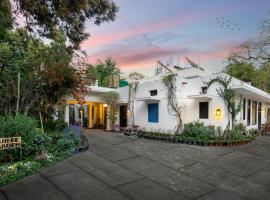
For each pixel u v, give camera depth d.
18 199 4.88
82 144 9.52
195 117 14.07
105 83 22.86
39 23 7.29
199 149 10.27
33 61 11.59
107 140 11.98
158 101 14.62
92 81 13.39
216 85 13.20
